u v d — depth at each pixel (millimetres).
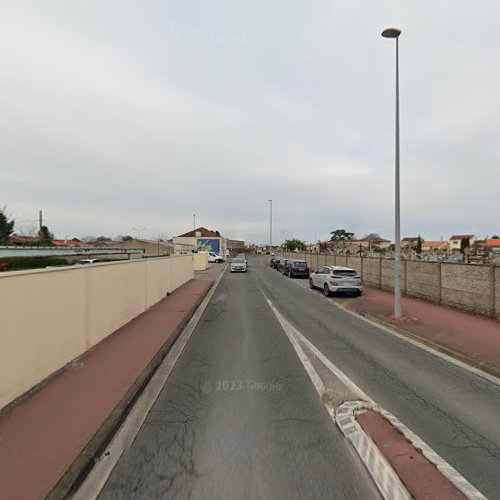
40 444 3162
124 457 3160
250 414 3994
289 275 25656
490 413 4086
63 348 5199
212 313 10734
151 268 11195
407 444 3367
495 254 30719
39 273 4531
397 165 9648
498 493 2707
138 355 5871
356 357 6277
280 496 2645
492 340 7215
